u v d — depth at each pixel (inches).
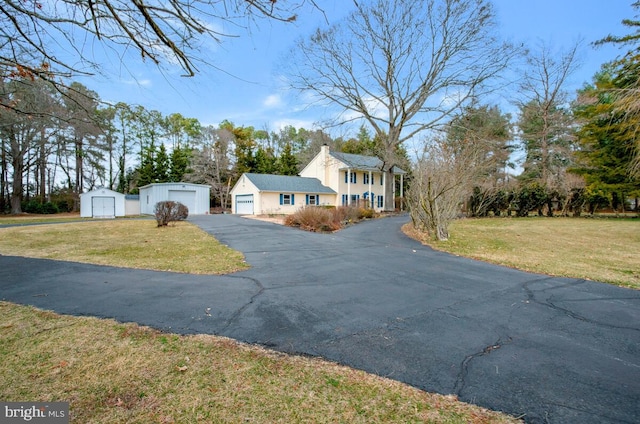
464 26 741.9
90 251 319.0
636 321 142.6
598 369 102.1
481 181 785.6
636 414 80.4
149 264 258.1
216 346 115.4
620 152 733.3
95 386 90.6
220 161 1409.9
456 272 235.9
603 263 271.3
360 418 78.2
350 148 1493.6
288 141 1969.7
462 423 76.6
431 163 395.5
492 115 954.7
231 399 85.2
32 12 99.7
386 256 297.0
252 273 228.7
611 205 793.6
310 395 87.1
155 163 1330.0
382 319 142.6
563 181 815.1
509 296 179.0
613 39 660.1
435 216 392.8
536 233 473.7
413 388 91.0
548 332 130.3
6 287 191.5
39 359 105.5
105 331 127.6
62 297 171.8
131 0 95.3
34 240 394.0
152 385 91.2
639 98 384.2
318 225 514.0
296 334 126.2
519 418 78.7
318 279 212.8
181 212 635.5
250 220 718.5
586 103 879.7
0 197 1152.2
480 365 103.9
